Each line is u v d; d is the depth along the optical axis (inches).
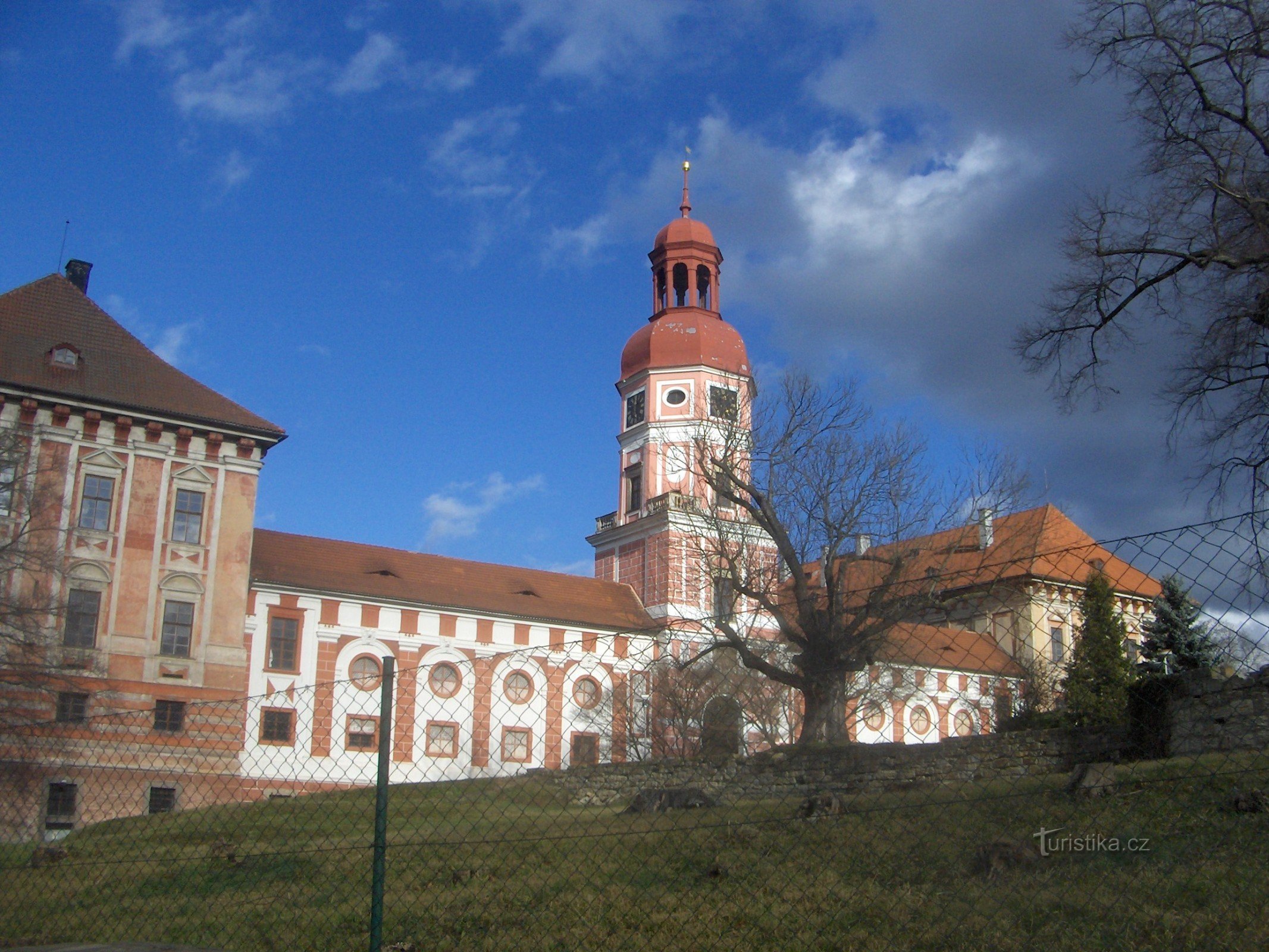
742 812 606.2
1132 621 1135.6
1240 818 480.7
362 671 1985.7
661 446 2471.7
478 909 486.6
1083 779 559.2
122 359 1836.9
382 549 2223.2
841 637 1078.4
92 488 1742.1
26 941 474.6
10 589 1589.6
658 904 464.8
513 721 1690.5
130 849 630.5
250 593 1920.5
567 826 589.0
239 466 1844.2
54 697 1512.1
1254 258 1005.8
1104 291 1107.9
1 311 1793.8
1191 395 1005.2
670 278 2618.1
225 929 488.1
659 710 1550.2
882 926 416.8
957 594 1016.2
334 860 580.4
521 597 2245.3
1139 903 418.3
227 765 1064.2
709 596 2289.6
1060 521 1437.0
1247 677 429.7
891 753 740.7
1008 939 394.9
